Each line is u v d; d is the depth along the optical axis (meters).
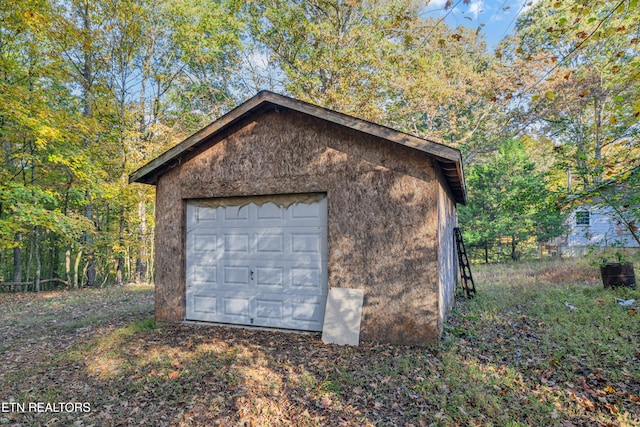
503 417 3.36
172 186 7.13
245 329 6.39
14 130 10.92
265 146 6.44
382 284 5.54
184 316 7.05
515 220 16.14
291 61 16.88
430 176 5.36
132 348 5.54
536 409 3.49
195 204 7.09
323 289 6.08
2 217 11.93
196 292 7.00
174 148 6.66
